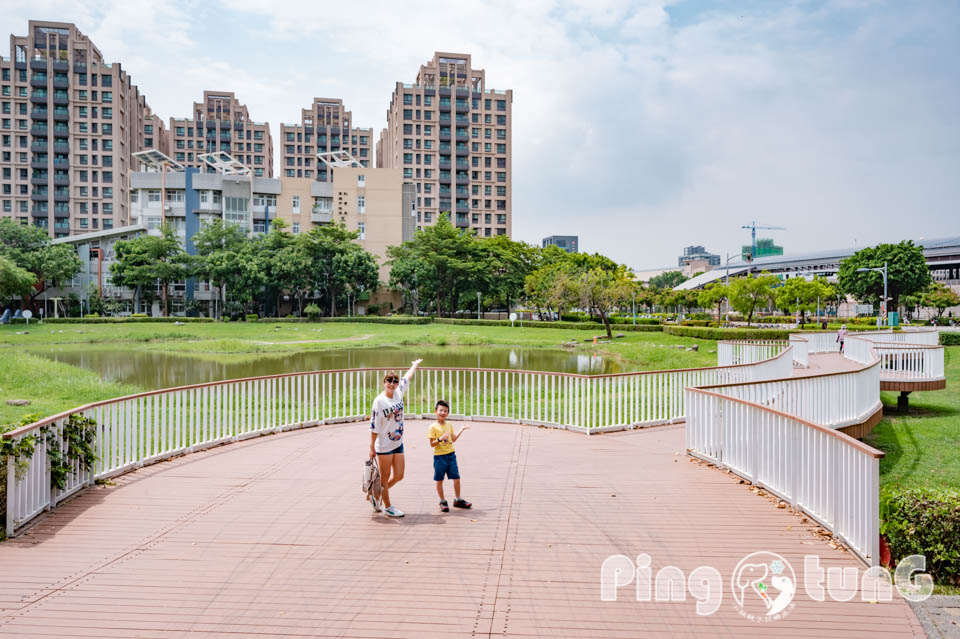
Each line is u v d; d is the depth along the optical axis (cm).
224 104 13350
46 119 9881
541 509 741
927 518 592
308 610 492
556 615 484
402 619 477
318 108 13675
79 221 10012
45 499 735
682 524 690
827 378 1257
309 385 1335
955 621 482
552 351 4453
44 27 10075
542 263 8488
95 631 463
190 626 469
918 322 6681
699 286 12375
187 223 8681
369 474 705
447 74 12350
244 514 725
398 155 11812
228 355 4088
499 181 12406
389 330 6250
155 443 985
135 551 616
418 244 8238
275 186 9038
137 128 11425
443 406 740
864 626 473
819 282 6025
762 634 459
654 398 1349
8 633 460
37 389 2259
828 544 634
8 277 6450
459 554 603
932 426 1730
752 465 849
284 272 7700
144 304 8381
